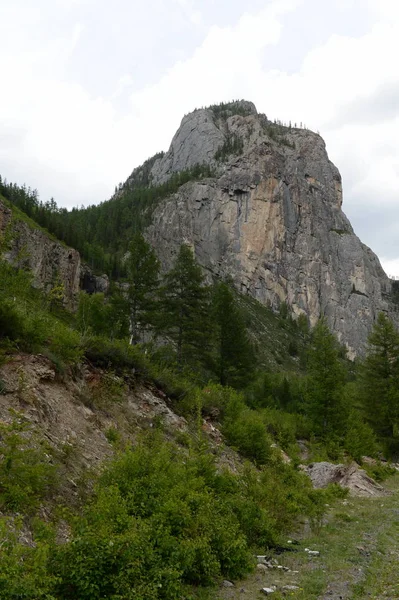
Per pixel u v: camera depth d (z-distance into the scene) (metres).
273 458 21.20
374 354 49.16
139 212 172.25
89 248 110.38
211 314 44.88
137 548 7.13
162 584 7.14
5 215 74.31
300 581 9.20
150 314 39.84
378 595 8.44
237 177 186.75
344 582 9.22
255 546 11.26
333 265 198.00
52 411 12.64
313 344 41.06
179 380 23.69
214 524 9.62
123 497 9.27
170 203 174.50
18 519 6.51
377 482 27.36
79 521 7.52
